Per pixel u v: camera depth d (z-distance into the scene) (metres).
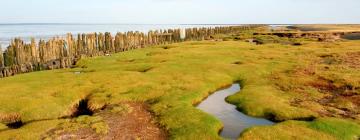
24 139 23.64
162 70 48.12
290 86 39.69
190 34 121.50
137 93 35.75
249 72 48.22
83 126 26.12
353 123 26.38
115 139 24.05
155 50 74.31
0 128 26.94
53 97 34.50
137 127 26.50
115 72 46.84
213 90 39.91
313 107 31.36
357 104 32.56
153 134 25.31
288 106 31.67
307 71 47.81
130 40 82.00
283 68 50.88
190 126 26.11
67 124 26.59
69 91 36.50
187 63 54.06
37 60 55.88
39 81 41.56
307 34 123.00
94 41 70.75
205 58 60.19
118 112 29.77
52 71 50.09
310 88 38.69
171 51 71.31
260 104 32.59
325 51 70.81
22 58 52.91
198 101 35.28
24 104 31.95
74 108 33.41
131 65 53.38
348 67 50.50
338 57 61.72
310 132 24.86
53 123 26.83
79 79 42.50
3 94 35.03
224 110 32.50
